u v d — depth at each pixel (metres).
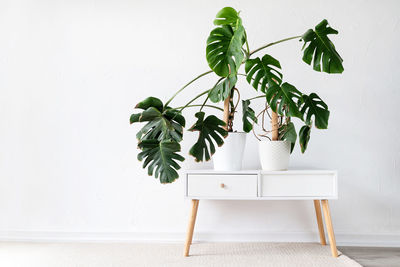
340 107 2.28
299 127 2.29
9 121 2.38
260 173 1.89
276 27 2.32
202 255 1.94
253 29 2.33
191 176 1.92
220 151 1.97
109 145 2.35
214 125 1.83
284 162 1.97
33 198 2.35
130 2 2.39
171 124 1.86
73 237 2.32
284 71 2.30
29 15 2.41
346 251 2.06
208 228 2.28
